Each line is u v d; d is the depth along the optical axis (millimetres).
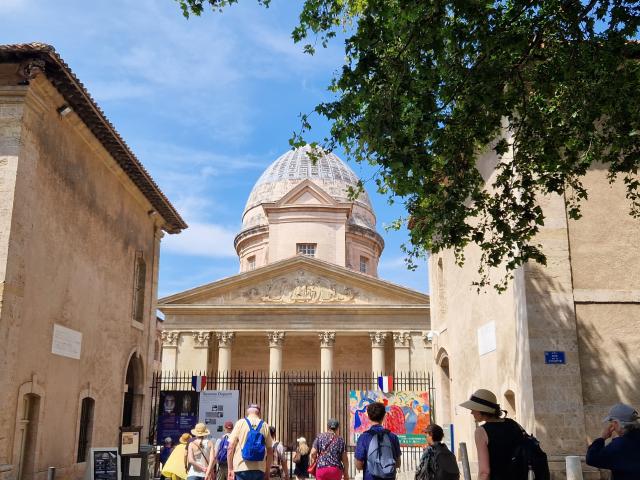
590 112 9594
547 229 12641
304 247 47406
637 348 12133
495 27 9031
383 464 7531
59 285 14781
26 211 13078
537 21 9305
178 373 38125
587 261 12602
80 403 15945
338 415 38781
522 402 12328
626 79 9375
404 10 8258
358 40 8461
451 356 18969
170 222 23422
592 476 11281
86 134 15977
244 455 8961
